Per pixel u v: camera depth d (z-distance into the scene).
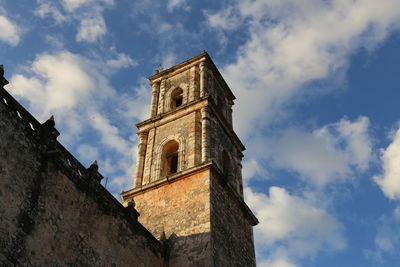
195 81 37.16
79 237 18.77
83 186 20.14
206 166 27.91
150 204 28.31
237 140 35.84
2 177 16.20
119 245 21.11
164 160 32.12
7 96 17.78
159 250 24.31
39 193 17.53
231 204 29.11
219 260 24.36
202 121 32.25
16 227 15.92
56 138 19.75
